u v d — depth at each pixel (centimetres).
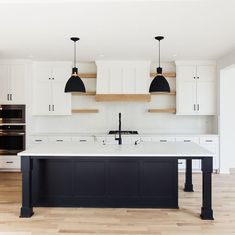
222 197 446
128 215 375
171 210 394
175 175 403
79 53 564
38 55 584
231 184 526
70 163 408
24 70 627
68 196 409
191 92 643
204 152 360
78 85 441
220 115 622
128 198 406
